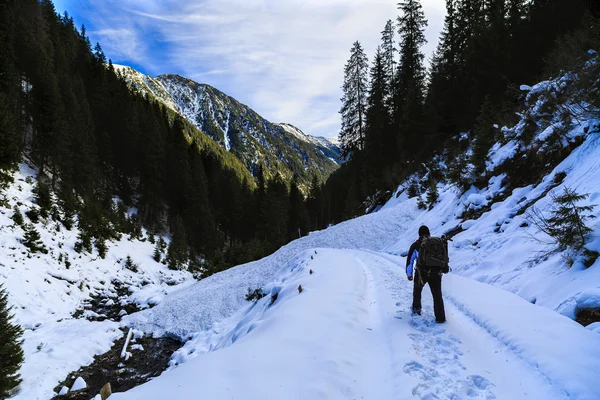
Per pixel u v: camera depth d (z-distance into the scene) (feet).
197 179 193.36
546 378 11.07
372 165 133.49
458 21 116.06
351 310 20.84
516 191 34.42
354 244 63.36
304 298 24.26
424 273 17.88
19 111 136.87
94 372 39.06
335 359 13.73
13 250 66.95
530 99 47.96
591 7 45.39
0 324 29.71
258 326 21.66
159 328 51.42
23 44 149.79
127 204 181.57
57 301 62.75
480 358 13.33
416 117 108.47
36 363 36.58
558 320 14.53
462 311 18.74
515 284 21.16
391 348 15.34
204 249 174.60
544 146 34.58
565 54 38.40
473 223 37.86
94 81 220.84
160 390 10.91
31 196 92.89
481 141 47.96
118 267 98.07
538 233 24.35
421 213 63.77
